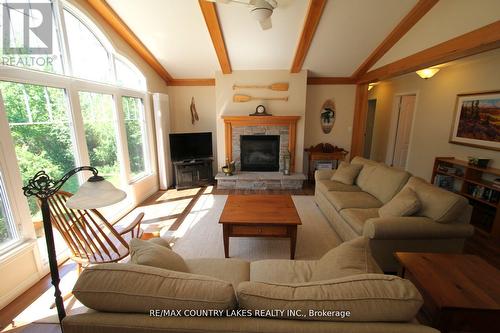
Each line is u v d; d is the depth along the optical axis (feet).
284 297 3.25
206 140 17.24
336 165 18.45
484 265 5.66
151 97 15.57
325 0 10.08
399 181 9.59
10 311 6.48
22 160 7.45
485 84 11.62
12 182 6.89
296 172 17.58
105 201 4.43
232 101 16.87
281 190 16.47
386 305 3.09
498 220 9.98
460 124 12.97
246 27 11.78
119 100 12.12
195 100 18.26
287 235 8.46
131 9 10.51
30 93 7.62
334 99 18.19
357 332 2.95
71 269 8.21
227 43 13.19
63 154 8.92
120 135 12.26
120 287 3.26
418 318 5.49
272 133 17.28
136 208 13.42
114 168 12.15
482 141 11.73
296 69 15.90
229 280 5.21
